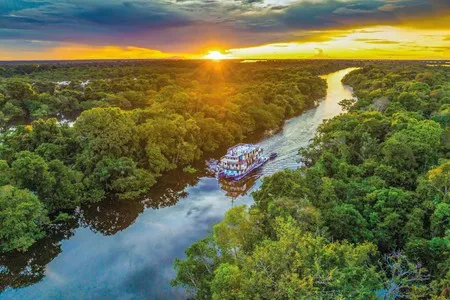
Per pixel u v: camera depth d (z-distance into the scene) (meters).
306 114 149.25
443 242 41.03
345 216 47.44
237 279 31.45
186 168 89.62
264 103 140.38
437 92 115.38
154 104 113.38
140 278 50.53
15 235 55.31
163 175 86.69
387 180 60.28
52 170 68.38
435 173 50.34
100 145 77.62
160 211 70.06
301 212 43.38
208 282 35.84
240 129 114.25
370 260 41.47
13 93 148.75
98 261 54.47
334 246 33.53
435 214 44.75
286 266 30.94
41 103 152.62
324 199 51.72
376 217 49.16
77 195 70.06
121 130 80.44
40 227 61.69
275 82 197.12
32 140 77.94
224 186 81.12
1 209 55.34
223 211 69.69
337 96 192.88
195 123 99.06
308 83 190.62
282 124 133.12
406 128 75.81
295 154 98.06
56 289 48.38
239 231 41.25
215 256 39.38
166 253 56.28
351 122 86.38
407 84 136.00
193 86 181.12
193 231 62.62
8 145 75.25
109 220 67.19
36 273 51.75
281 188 50.53
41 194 65.00
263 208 49.06
